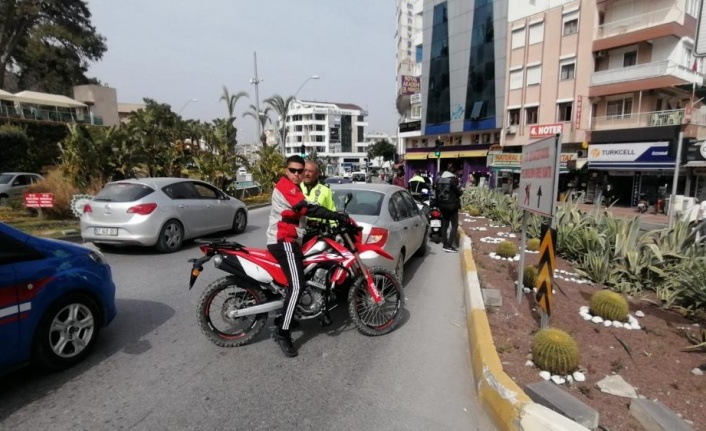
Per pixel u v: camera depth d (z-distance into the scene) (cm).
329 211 397
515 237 1006
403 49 5581
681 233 654
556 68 2844
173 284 623
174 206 856
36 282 327
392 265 557
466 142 3766
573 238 766
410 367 381
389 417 303
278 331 396
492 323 442
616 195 2539
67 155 1359
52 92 4300
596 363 358
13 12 3497
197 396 324
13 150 2609
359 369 375
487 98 3397
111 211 786
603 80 2561
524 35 3045
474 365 369
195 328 458
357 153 11581
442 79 3838
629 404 297
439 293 611
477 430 291
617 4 2542
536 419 262
